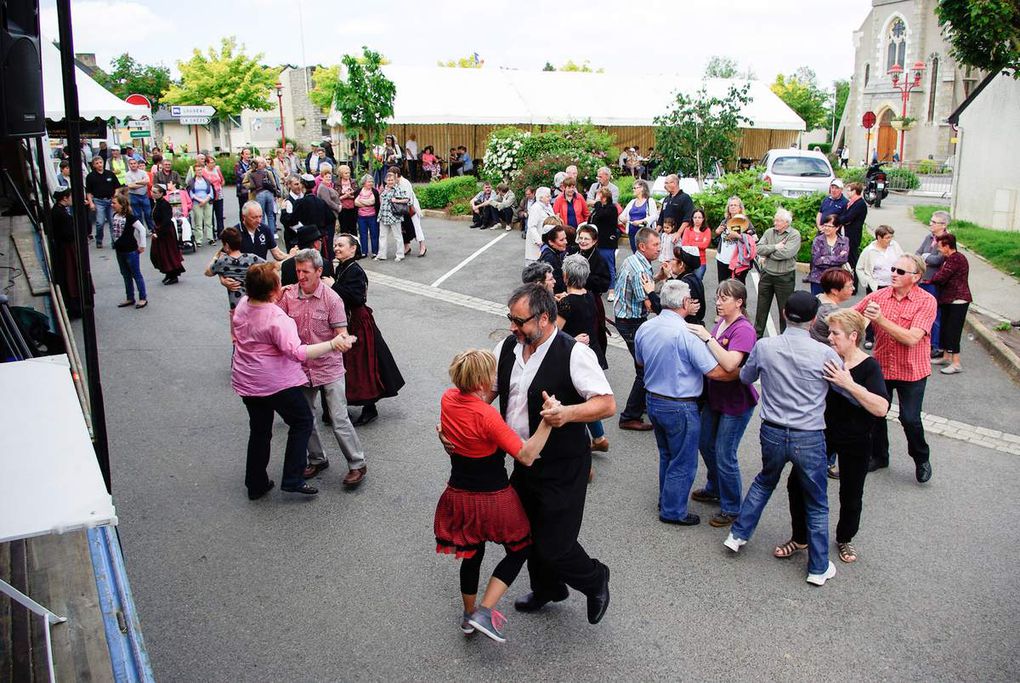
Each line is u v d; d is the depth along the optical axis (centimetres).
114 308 1242
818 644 462
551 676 436
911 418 654
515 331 441
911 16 5184
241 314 595
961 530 593
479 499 433
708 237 1101
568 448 439
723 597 509
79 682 383
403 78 3031
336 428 642
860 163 5556
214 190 1844
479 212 1998
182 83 4769
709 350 563
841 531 549
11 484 312
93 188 1761
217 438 762
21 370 399
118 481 671
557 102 3147
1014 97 1892
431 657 452
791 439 507
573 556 441
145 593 514
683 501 591
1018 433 775
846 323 509
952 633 472
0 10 406
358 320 752
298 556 557
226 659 451
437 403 844
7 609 439
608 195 1164
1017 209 1895
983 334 1048
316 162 2281
